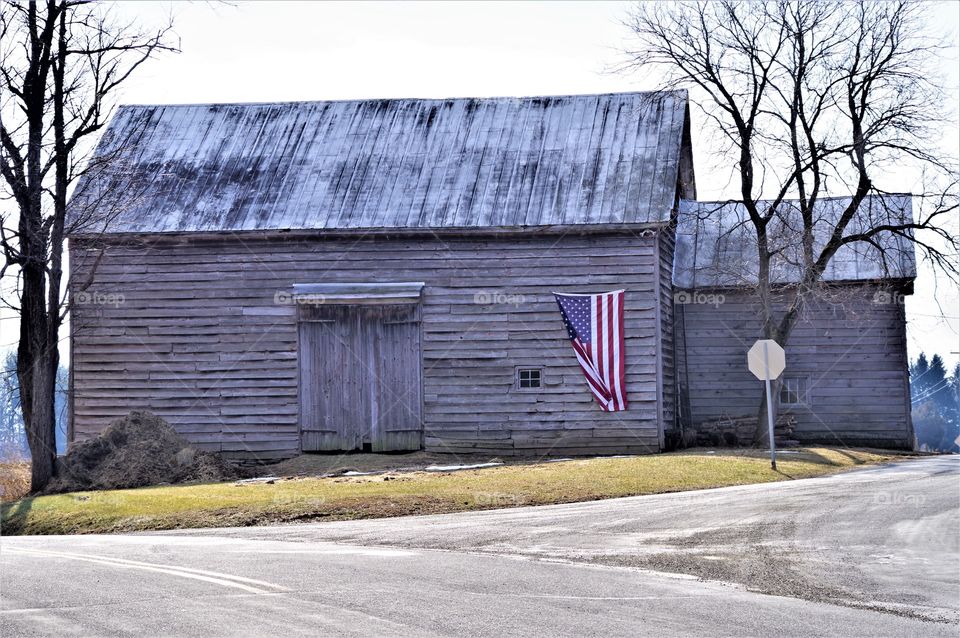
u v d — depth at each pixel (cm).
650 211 3153
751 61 3419
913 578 1259
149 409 3244
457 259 3216
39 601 1090
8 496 2691
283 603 1059
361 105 3700
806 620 1016
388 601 1070
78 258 3272
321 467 2998
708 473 2461
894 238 3688
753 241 3784
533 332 3181
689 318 3716
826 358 3672
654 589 1157
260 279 3247
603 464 2652
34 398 2728
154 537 1727
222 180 3394
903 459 3092
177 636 916
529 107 3622
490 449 3162
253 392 3225
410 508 2016
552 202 3222
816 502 1934
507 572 1257
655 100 3541
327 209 3259
